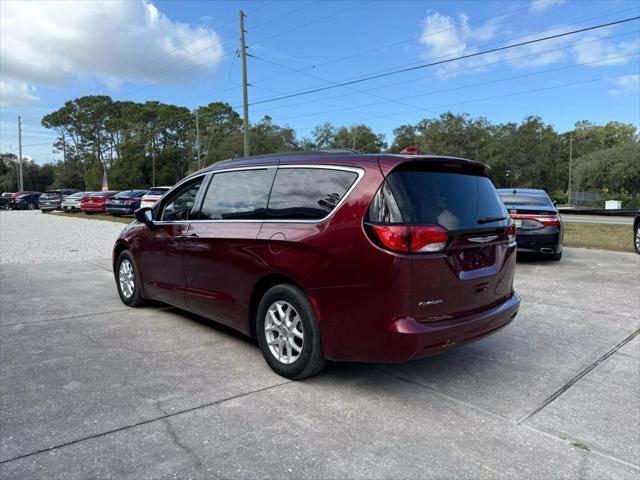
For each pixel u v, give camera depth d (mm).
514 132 72750
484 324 3465
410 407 3242
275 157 4078
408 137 89562
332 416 3096
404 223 3078
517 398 3398
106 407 3188
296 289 3582
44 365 3963
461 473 2477
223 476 2428
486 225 3561
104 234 15797
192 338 4738
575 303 6125
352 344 3260
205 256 4398
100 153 98750
